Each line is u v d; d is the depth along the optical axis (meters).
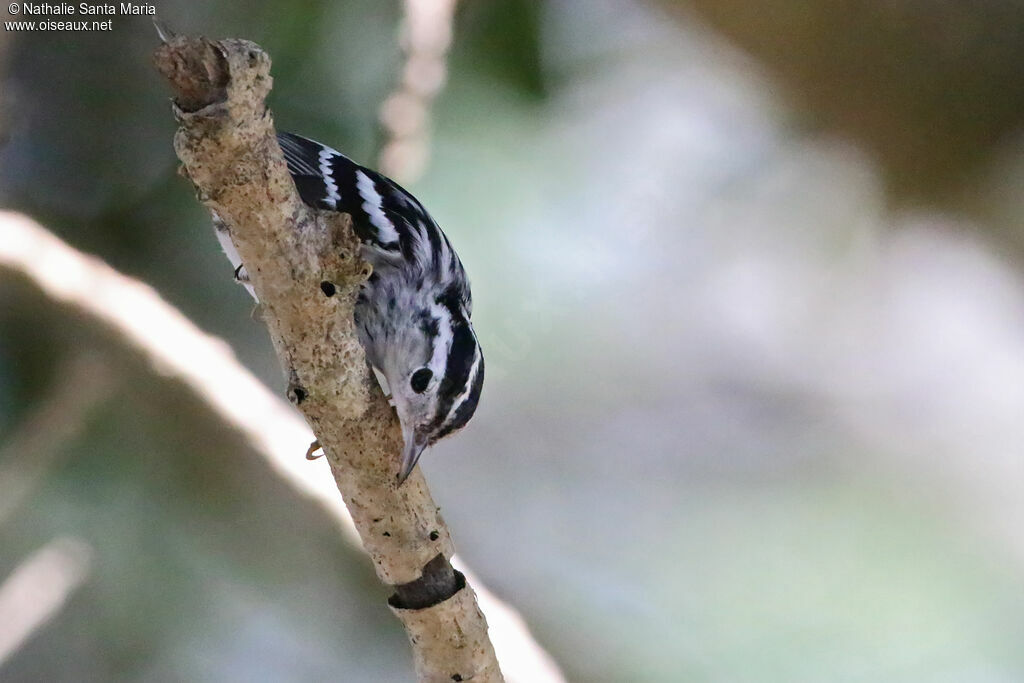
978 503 5.37
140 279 4.16
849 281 5.17
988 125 4.12
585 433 5.52
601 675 4.54
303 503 4.09
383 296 4.07
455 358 4.07
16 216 4.09
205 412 4.13
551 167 4.19
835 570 4.82
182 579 4.30
